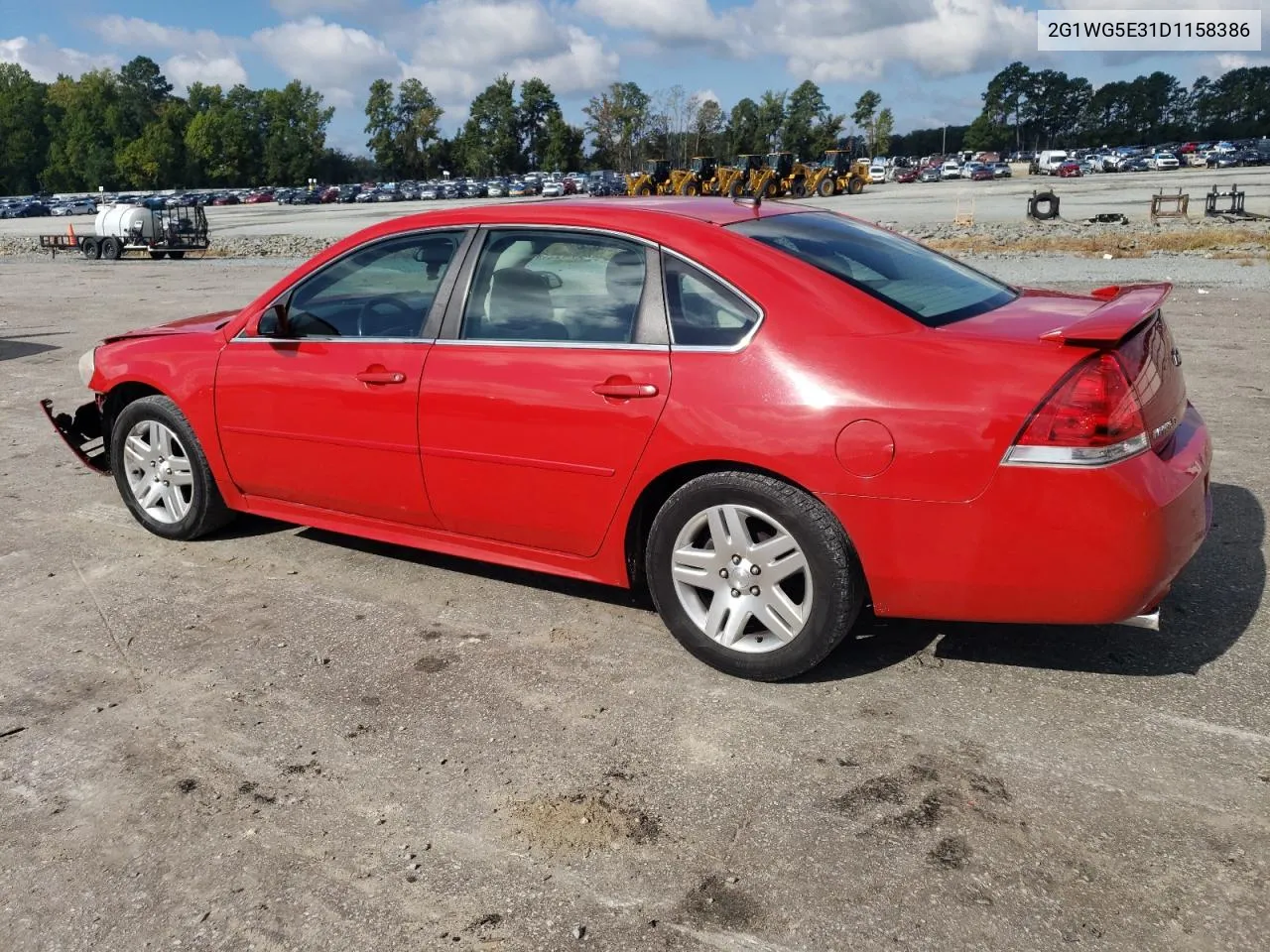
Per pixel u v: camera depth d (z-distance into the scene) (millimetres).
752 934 2258
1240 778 2721
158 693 3441
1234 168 90062
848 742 2988
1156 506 2779
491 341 3689
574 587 4227
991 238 24688
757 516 3193
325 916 2373
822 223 3859
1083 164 97062
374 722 3217
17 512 5453
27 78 155125
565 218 3625
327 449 4133
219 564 4609
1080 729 2996
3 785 2938
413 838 2645
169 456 4797
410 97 148500
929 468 2891
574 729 3131
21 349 11320
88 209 97125
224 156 145625
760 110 130750
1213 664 3336
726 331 3217
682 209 3643
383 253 4035
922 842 2533
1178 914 2250
